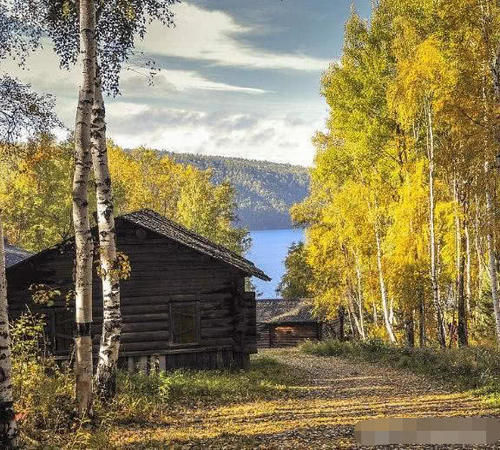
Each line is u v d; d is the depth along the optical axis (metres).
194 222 59.91
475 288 31.39
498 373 16.25
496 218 15.73
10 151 16.91
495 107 15.45
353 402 14.06
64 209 39.50
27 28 14.35
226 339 19.95
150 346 19.42
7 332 6.96
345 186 30.20
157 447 9.13
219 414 12.25
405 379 18.62
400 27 23.22
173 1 13.91
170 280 19.70
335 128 28.64
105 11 13.79
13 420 6.93
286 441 9.64
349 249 34.31
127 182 60.97
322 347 33.25
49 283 18.92
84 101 10.45
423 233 25.38
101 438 9.09
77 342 10.15
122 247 19.50
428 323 30.81
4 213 40.53
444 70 19.89
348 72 26.27
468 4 16.14
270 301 53.41
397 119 24.64
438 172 24.83
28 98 15.39
